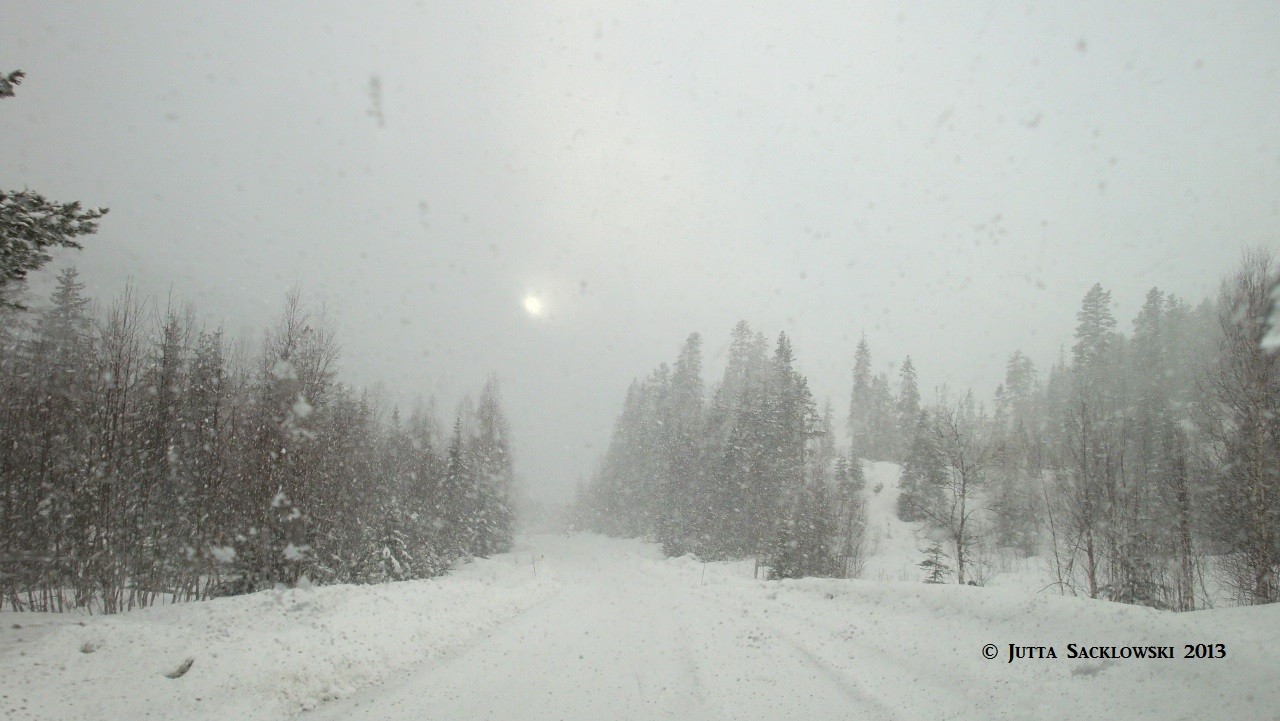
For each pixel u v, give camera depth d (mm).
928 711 7594
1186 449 20938
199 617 11164
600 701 8859
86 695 7516
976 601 10281
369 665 10352
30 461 16641
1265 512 15180
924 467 43469
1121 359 53406
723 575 27422
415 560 26797
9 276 9875
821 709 8109
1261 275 16250
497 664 11109
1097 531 21156
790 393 43156
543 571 28594
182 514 19453
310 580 19578
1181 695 6102
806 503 32281
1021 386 76812
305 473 19469
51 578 14852
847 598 14297
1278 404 15445
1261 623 6551
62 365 20328
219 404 20438
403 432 41062
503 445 52844
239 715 7926
